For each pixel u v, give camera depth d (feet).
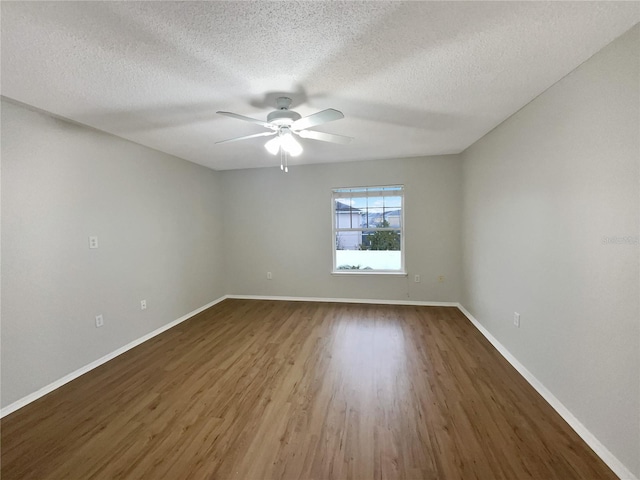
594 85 5.43
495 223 9.94
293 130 7.73
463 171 13.43
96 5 3.93
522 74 6.15
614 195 5.04
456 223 14.20
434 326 11.98
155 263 11.81
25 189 7.43
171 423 6.50
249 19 4.28
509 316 9.03
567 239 6.29
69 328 8.45
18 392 7.20
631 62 4.66
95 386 8.05
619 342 4.99
